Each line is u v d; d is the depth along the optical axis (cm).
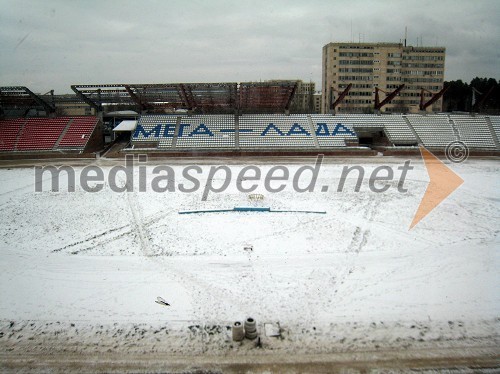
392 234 1947
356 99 9875
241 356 1066
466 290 1403
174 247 1792
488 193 2747
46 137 4691
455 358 1052
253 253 1720
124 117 5825
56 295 1384
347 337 1144
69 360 1055
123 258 1675
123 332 1176
